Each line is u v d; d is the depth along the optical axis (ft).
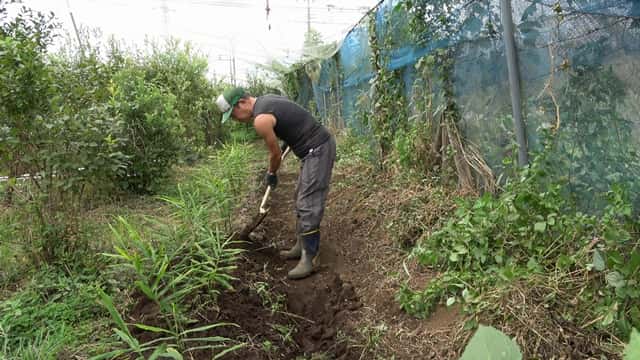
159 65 34.83
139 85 22.39
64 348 8.22
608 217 7.68
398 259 11.96
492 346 1.64
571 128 9.46
